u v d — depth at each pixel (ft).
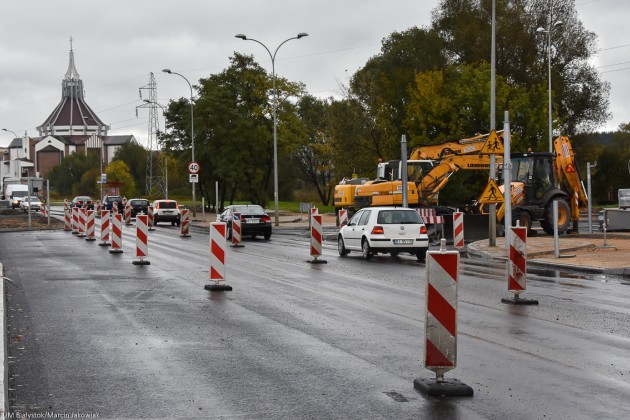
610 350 31.42
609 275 63.10
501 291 51.31
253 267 69.92
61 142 614.75
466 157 112.68
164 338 34.06
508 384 25.62
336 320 39.17
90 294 49.67
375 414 22.07
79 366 28.40
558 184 115.55
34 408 22.75
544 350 31.40
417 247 78.28
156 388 25.16
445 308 24.93
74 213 133.18
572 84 217.97
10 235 128.06
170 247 98.89
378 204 114.01
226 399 23.77
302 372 27.40
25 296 48.60
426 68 208.03
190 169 198.80
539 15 215.92
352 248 82.53
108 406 22.98
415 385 25.13
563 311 42.27
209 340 33.58
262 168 221.66
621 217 116.67
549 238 102.73
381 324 37.91
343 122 220.43
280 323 38.19
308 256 83.87
